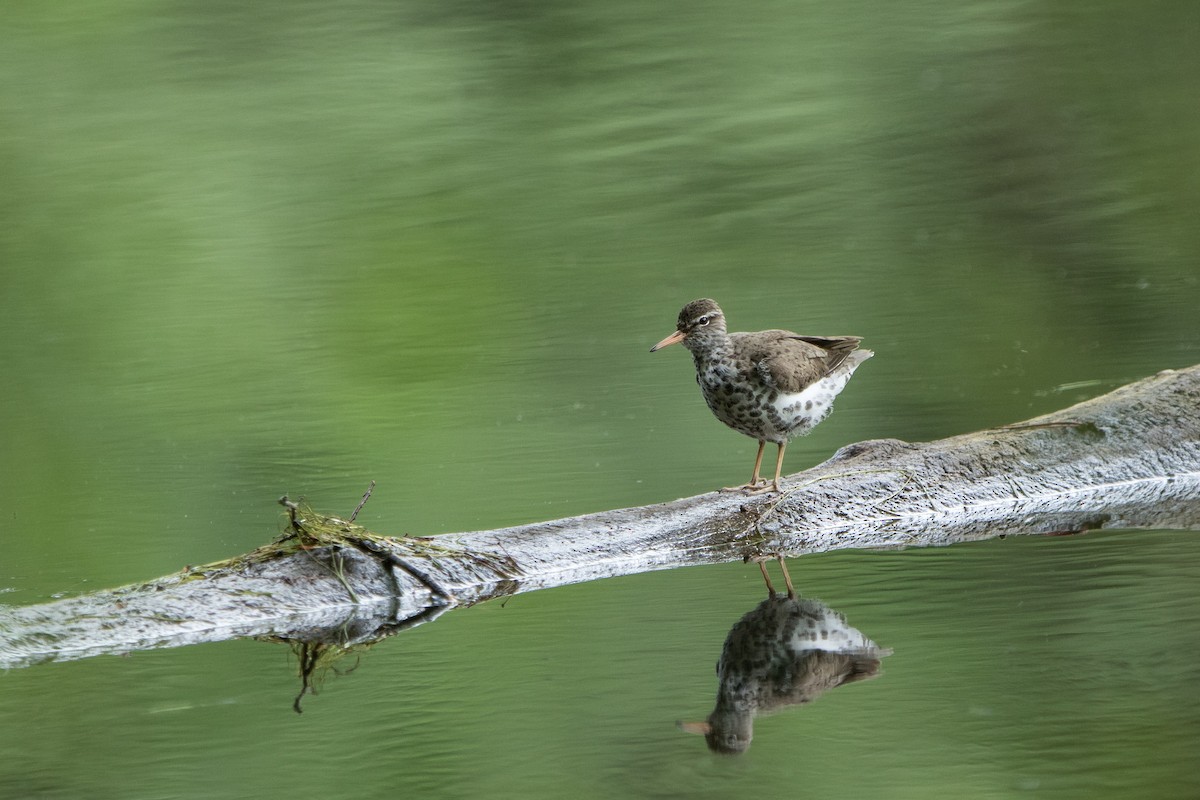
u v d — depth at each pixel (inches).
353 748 333.7
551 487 543.8
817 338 506.9
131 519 521.0
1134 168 928.9
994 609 402.6
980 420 599.8
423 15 1090.7
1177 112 988.6
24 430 642.8
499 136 996.6
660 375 695.7
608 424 625.9
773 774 315.6
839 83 1043.9
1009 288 772.6
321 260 871.1
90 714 352.5
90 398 695.7
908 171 947.3
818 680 363.3
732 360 488.4
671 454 583.2
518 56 1079.0
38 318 812.6
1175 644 372.8
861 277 799.7
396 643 398.3
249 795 312.5
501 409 652.7
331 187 944.3
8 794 312.5
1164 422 523.5
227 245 890.1
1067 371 653.9
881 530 481.4
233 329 788.6
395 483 555.8
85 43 1069.1
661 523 466.6
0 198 935.7
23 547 490.0
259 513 526.9
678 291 797.9
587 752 330.6
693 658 378.9
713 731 335.6
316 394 692.7
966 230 861.8
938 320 732.0
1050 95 1023.0
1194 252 810.8
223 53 1071.0
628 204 916.6
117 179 947.3
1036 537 467.5
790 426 492.1
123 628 399.5
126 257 879.1
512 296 808.9
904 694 350.9
